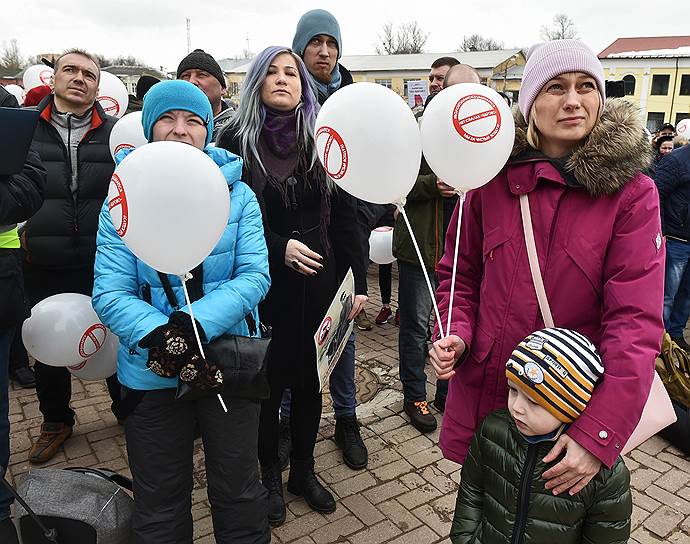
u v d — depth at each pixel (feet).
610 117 4.89
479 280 6.05
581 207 4.96
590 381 4.50
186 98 6.07
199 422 6.14
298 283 7.65
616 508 4.74
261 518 6.37
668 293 15.03
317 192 7.74
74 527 6.14
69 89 9.41
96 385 12.57
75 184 9.66
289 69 7.44
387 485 9.00
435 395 12.02
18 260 7.00
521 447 4.94
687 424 9.89
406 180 5.79
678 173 14.11
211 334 5.61
